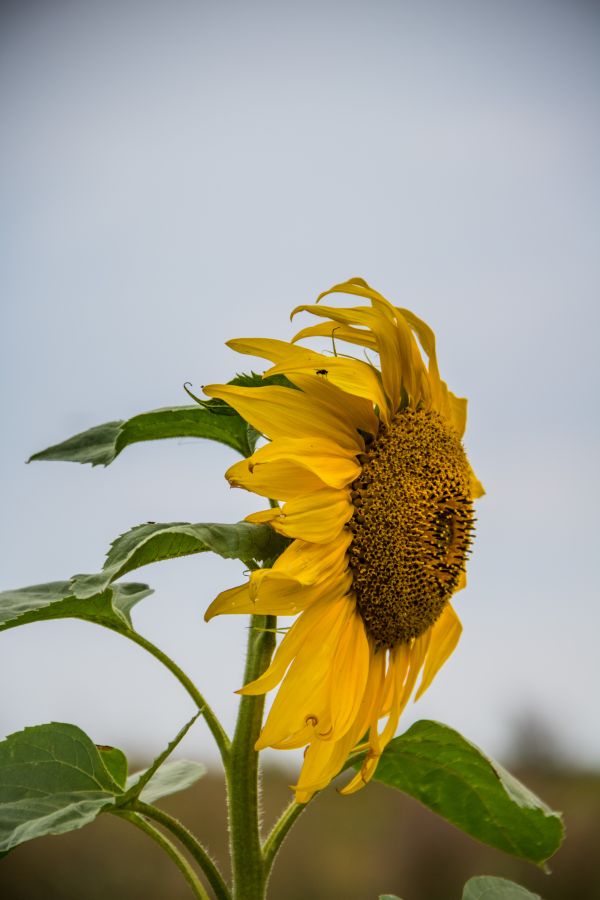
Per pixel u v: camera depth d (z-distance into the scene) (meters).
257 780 0.99
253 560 0.96
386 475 0.97
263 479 0.93
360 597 0.97
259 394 0.95
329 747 0.94
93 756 0.98
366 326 0.98
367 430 0.98
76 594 0.89
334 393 0.96
